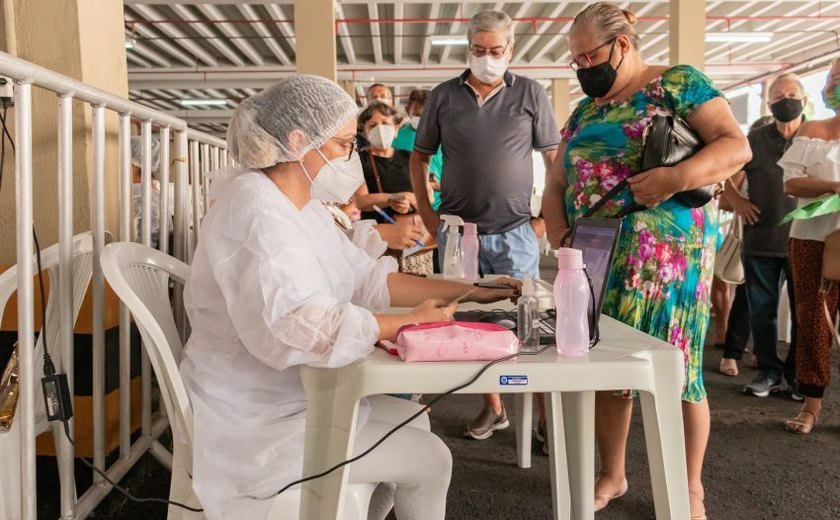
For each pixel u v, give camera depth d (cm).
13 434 159
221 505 122
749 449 267
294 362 118
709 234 186
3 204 221
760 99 1254
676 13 716
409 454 130
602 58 182
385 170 352
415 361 113
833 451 264
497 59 266
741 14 1034
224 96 1659
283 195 136
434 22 1038
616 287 185
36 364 174
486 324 123
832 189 265
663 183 166
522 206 280
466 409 323
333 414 116
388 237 245
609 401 207
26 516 157
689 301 183
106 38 239
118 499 211
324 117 136
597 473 238
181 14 941
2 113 181
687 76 177
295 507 120
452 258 254
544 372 111
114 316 224
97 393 197
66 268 173
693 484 194
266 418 131
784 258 329
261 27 1012
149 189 226
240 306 122
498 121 274
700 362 189
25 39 221
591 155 192
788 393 341
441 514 135
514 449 269
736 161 169
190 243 273
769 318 340
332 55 626
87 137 222
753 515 210
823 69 1240
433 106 290
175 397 129
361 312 122
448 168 284
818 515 210
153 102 1709
